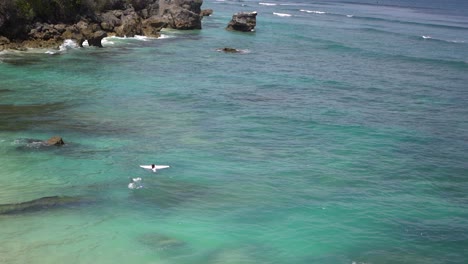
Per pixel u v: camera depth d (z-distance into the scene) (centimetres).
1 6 5862
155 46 7144
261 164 3094
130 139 3366
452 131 4072
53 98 4188
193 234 2216
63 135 3338
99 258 1977
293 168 3062
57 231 2144
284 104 4581
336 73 6291
